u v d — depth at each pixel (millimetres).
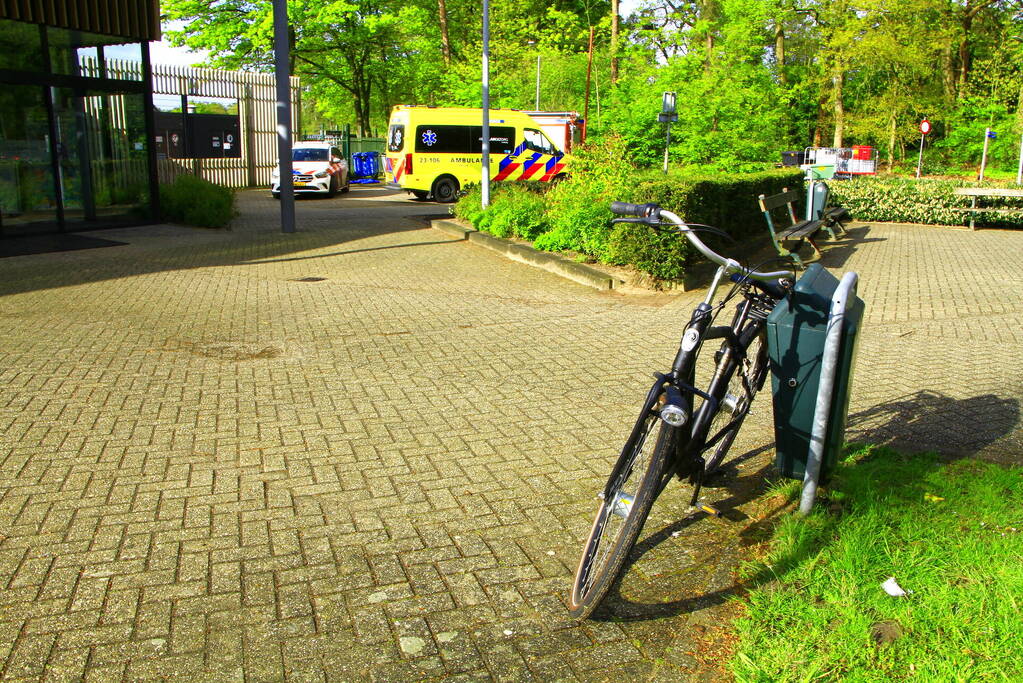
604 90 30016
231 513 3914
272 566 3434
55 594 3207
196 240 14156
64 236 14477
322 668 2787
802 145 38625
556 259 11055
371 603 3170
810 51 33719
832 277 3982
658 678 2721
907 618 2836
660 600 3189
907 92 33188
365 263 11750
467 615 3098
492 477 4340
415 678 2736
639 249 9703
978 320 8031
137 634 2963
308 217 18812
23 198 14273
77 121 15023
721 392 3518
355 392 5820
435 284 10172
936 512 3688
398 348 7062
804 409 3701
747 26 19453
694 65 18875
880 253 12898
